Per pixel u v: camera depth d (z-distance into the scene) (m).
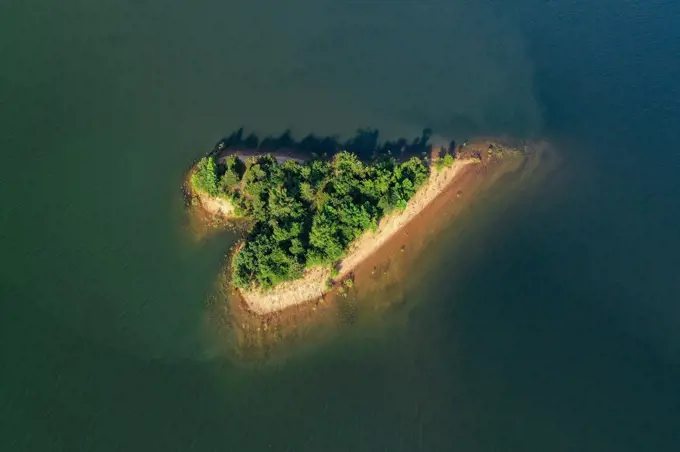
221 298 91.94
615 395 90.56
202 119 111.06
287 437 82.44
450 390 89.12
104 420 80.88
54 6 122.75
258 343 89.38
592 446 85.88
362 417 85.25
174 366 86.12
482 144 116.88
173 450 79.69
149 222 98.19
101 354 85.94
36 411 80.44
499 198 111.00
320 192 98.88
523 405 88.69
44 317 88.06
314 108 116.50
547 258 104.38
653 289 102.38
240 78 118.75
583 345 95.25
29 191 99.31
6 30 117.81
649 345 96.19
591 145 120.62
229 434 81.81
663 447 86.50
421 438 84.62
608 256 105.69
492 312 97.56
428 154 113.06
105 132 107.00
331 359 90.06
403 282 98.88
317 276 94.50
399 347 92.44
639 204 113.06
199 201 100.38
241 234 97.56
